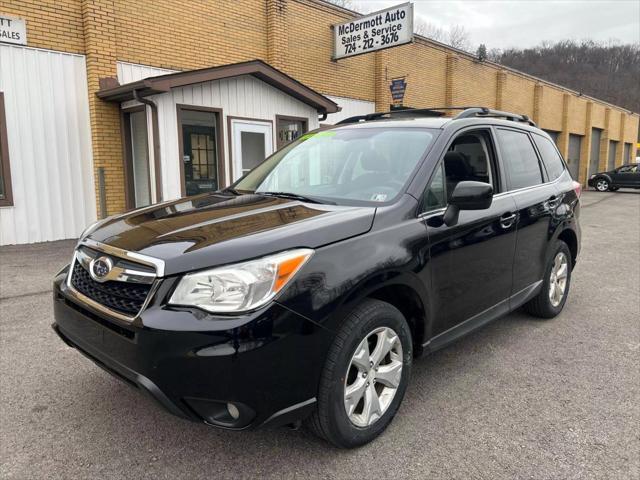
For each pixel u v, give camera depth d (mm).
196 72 9156
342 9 14695
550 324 4730
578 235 5051
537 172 4516
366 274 2512
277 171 3812
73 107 9500
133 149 10141
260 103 10844
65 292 2723
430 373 3635
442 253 3025
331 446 2697
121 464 2539
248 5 12234
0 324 4559
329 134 3924
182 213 2936
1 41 8562
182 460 2576
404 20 12938
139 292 2312
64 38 9273
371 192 3109
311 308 2311
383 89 16297
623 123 38719
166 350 2162
